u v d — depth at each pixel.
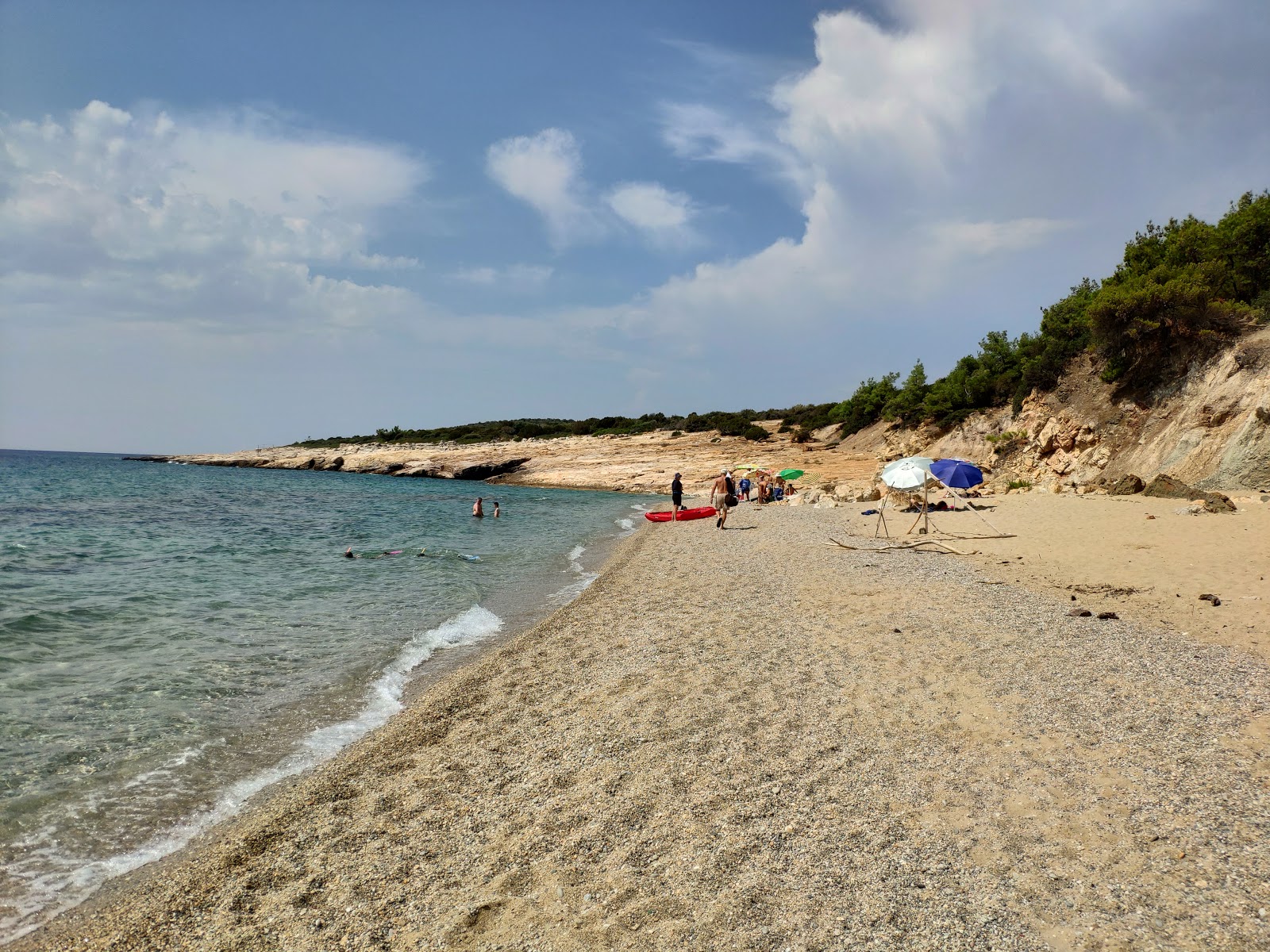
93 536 24.72
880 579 13.51
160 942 4.05
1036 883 4.16
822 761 5.87
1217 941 3.59
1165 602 10.81
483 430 107.94
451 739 6.87
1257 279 29.41
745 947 3.71
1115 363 30.73
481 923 4.08
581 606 12.64
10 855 5.09
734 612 11.34
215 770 6.52
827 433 74.44
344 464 83.50
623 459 68.69
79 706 8.06
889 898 4.07
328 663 9.84
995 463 37.91
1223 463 22.41
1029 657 8.34
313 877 4.66
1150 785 5.26
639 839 4.84
